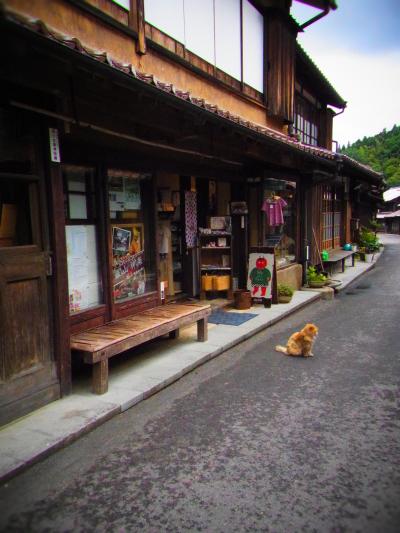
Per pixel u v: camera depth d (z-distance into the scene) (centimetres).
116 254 625
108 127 534
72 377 539
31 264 429
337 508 302
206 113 532
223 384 545
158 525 290
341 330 816
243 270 1029
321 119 1642
